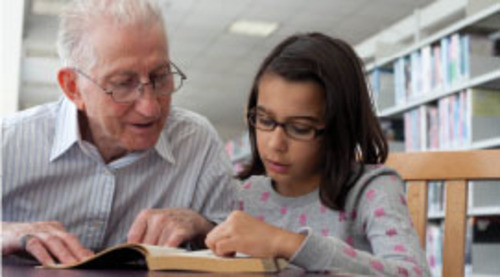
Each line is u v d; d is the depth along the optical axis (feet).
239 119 39.01
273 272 2.43
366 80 3.68
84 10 3.63
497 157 4.08
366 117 3.63
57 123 4.13
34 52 19.38
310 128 3.40
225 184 4.52
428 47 11.78
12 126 4.06
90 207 4.17
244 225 2.72
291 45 3.53
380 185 3.50
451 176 4.22
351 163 3.59
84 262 2.57
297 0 20.40
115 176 4.19
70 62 3.70
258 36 24.11
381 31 22.90
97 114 3.69
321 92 3.39
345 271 2.63
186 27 23.22
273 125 3.43
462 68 10.82
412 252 3.07
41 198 4.13
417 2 19.85
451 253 4.16
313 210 3.78
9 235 3.12
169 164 4.35
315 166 3.69
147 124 3.73
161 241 3.47
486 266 10.24
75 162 4.09
